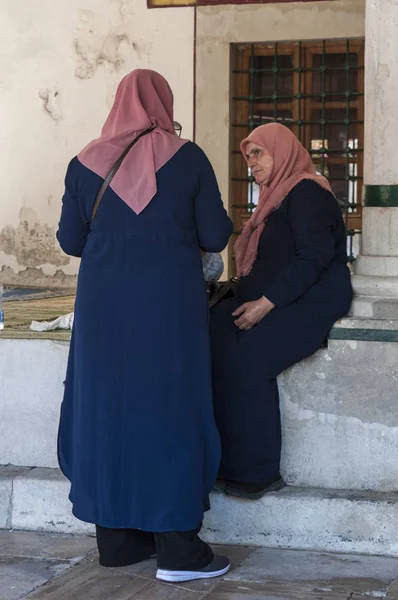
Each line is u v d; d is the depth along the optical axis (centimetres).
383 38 413
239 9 954
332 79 948
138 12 994
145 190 346
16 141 1055
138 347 342
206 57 970
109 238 349
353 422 397
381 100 415
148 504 345
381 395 394
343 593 337
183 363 345
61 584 348
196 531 354
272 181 410
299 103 955
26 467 437
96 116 1027
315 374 399
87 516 351
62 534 411
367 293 407
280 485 400
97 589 343
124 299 344
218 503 396
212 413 356
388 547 379
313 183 398
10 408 436
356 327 393
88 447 349
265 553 384
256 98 969
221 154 973
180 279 346
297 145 412
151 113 359
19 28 1040
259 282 403
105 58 1014
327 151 945
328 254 389
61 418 374
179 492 343
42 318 596
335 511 384
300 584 347
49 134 1044
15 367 434
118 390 344
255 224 412
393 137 414
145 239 346
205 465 357
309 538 388
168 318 343
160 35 987
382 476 397
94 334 347
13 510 416
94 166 352
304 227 389
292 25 939
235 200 991
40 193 1053
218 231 356
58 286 1056
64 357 427
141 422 343
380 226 418
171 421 344
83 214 359
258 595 336
